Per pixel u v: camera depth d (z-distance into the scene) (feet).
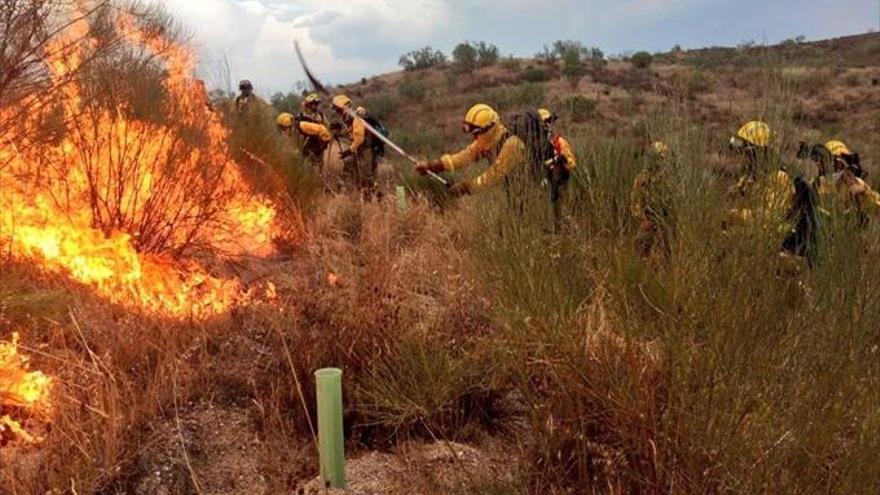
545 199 10.36
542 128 14.08
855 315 7.50
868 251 7.88
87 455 8.55
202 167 15.23
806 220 8.30
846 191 8.48
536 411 9.29
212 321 12.21
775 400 7.50
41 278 12.36
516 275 9.50
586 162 10.16
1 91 12.32
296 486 9.02
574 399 8.87
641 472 8.05
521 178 10.78
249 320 12.62
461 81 156.87
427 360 10.74
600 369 8.55
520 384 10.38
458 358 11.21
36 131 12.86
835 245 7.86
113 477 8.70
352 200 23.26
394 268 14.39
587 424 8.93
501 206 10.79
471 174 16.83
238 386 10.78
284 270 16.07
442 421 10.39
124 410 9.56
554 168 13.23
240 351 11.70
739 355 7.45
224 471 9.29
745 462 7.31
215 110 18.75
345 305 12.00
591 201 9.87
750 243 7.74
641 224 9.33
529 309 9.18
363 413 10.32
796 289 8.02
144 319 11.75
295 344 11.20
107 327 11.33
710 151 8.41
